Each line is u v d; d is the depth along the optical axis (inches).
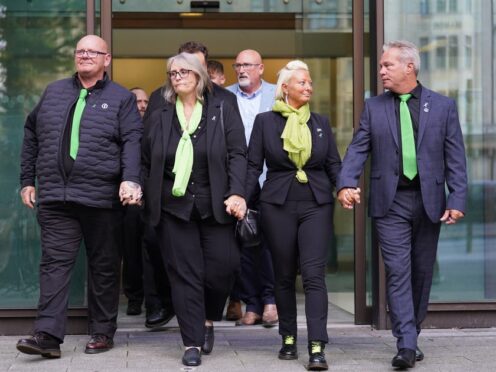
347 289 288.4
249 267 270.7
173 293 218.2
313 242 214.2
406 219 215.5
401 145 214.4
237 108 233.3
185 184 212.5
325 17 317.7
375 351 232.7
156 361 219.5
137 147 222.5
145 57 382.9
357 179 215.2
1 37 259.1
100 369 211.0
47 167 222.2
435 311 263.0
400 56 214.2
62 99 224.2
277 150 216.8
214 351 232.4
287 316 221.5
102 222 225.6
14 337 252.8
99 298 230.7
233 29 371.9
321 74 320.5
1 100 258.8
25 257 258.1
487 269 267.0
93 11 259.0
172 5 336.2
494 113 268.1
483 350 233.1
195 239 218.2
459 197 213.2
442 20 267.3
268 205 217.5
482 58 267.7
